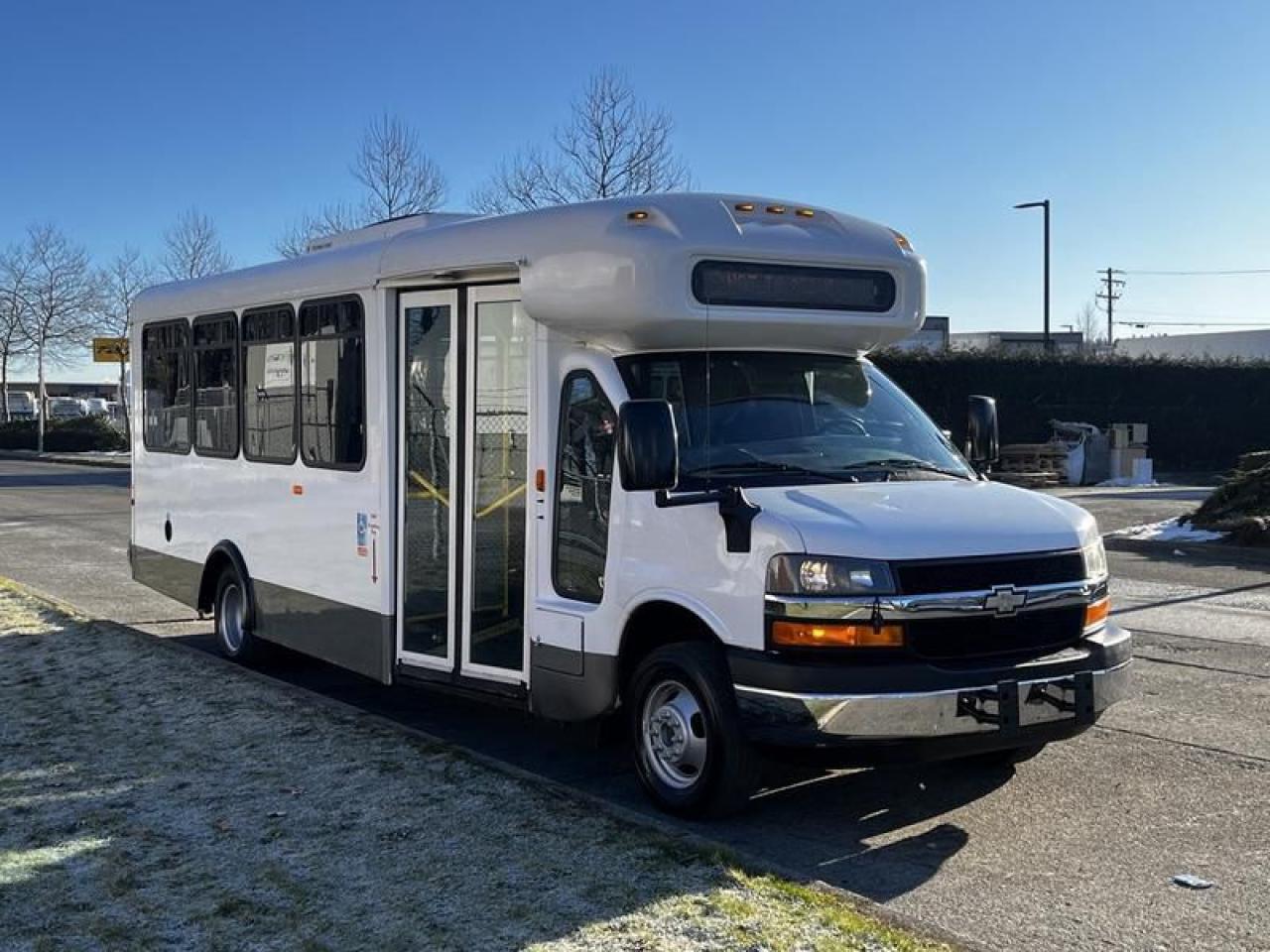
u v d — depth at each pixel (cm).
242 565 906
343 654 781
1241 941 446
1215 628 1061
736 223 602
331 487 788
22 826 552
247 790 594
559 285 605
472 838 521
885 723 503
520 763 681
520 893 462
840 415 631
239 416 906
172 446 1021
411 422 723
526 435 650
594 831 525
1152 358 3550
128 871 495
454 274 677
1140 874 511
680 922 432
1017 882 503
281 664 927
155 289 1061
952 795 609
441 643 706
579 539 618
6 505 2422
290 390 839
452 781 596
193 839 530
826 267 629
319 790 590
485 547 675
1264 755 677
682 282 579
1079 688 530
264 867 496
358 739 673
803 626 512
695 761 561
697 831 559
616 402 592
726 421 600
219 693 784
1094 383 3416
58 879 489
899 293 654
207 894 470
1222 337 6756
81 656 902
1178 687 836
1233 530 1620
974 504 559
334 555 787
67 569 1491
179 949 425
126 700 773
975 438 681
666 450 532
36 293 4953
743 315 598
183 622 1141
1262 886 498
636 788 631
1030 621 538
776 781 628
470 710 807
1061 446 3016
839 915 437
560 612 620
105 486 2969
